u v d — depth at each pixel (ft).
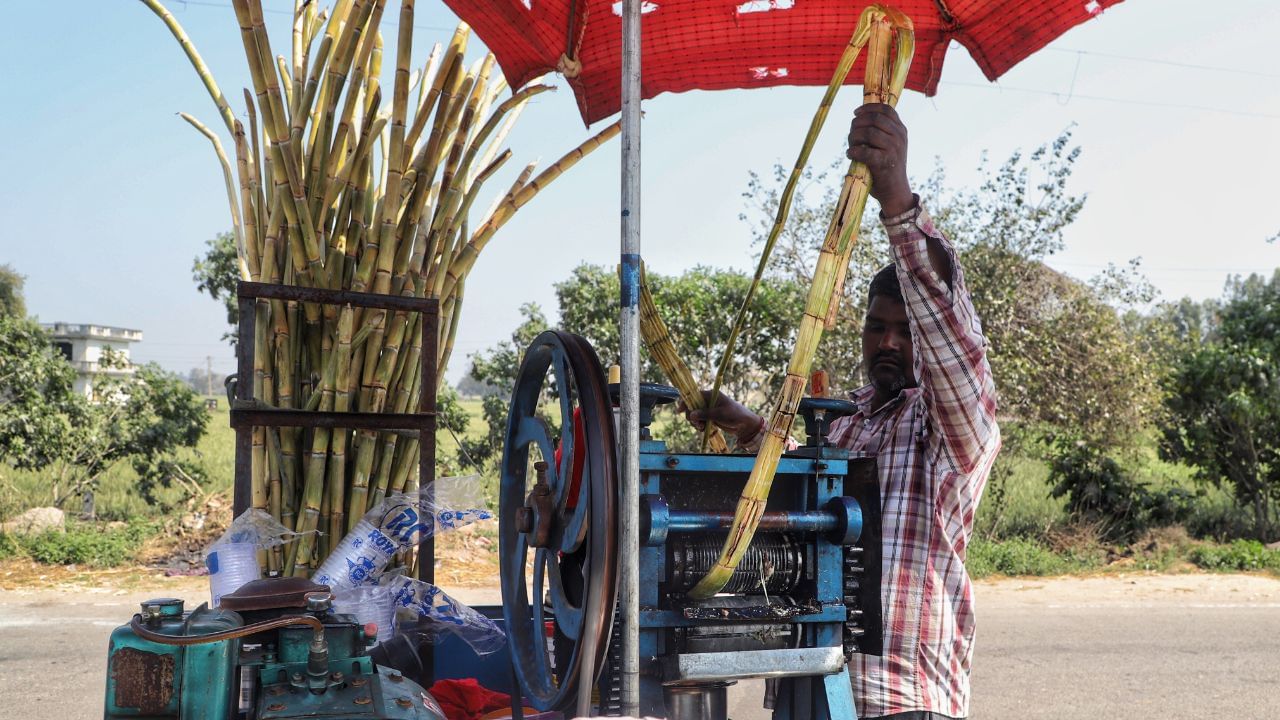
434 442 8.65
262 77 8.64
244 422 8.06
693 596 5.69
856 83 9.94
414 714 5.21
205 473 43.27
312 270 8.94
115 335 148.15
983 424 6.88
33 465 38.91
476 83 9.70
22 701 18.43
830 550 6.00
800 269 40.24
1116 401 40.52
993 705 19.89
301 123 9.12
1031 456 46.55
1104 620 27.96
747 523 5.45
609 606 5.42
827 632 5.97
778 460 5.51
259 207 9.44
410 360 9.25
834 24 9.55
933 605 7.18
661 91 10.44
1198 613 28.96
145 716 5.01
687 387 7.94
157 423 41.37
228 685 5.16
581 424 6.15
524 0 9.22
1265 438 40.52
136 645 5.04
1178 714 19.35
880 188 5.89
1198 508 42.57
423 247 9.45
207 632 5.12
